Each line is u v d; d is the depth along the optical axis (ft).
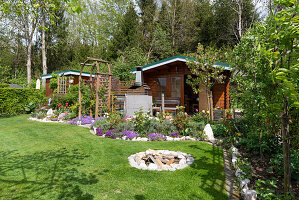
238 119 23.02
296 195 9.14
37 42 101.50
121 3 105.29
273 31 7.91
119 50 82.38
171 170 12.81
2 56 95.61
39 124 33.09
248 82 13.51
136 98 34.32
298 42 7.14
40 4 11.85
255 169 12.51
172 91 39.42
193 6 90.89
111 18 106.52
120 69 57.62
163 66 38.73
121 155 16.07
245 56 13.80
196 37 88.12
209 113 26.99
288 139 8.36
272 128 13.29
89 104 37.58
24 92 51.29
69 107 40.73
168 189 10.32
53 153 16.79
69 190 10.29
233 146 17.44
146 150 16.51
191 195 9.71
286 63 7.42
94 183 11.06
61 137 23.04
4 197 9.61
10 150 17.79
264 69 11.51
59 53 100.37
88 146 18.94
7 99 47.60
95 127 26.68
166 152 16.40
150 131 22.63
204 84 26.96
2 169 13.20
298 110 7.47
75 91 44.50
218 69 26.05
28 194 9.91
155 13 96.94
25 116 44.98
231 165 13.50
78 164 14.08
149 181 11.25
